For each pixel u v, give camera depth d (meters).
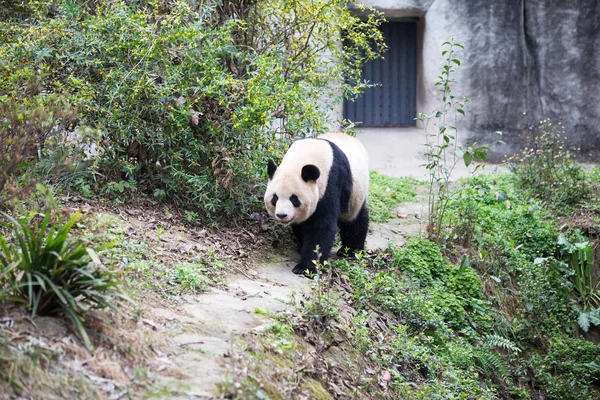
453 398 6.09
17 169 6.39
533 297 9.04
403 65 14.63
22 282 4.08
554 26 13.69
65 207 6.39
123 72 7.23
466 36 13.53
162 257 6.05
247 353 4.59
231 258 6.80
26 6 8.26
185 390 3.91
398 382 5.80
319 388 4.90
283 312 5.50
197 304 5.30
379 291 7.27
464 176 12.87
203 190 7.56
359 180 7.75
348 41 13.90
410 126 14.83
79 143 6.70
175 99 7.36
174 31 7.21
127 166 7.17
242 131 7.52
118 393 3.74
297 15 8.77
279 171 6.92
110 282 4.18
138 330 4.41
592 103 13.83
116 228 6.27
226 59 8.14
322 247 7.04
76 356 3.88
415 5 13.54
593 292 9.84
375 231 9.42
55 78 7.39
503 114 13.76
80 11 7.64
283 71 8.71
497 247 9.48
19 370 3.55
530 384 8.12
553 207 11.11
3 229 5.47
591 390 8.34
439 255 8.71
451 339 7.55
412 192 11.39
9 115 5.02
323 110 8.97
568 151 12.02
